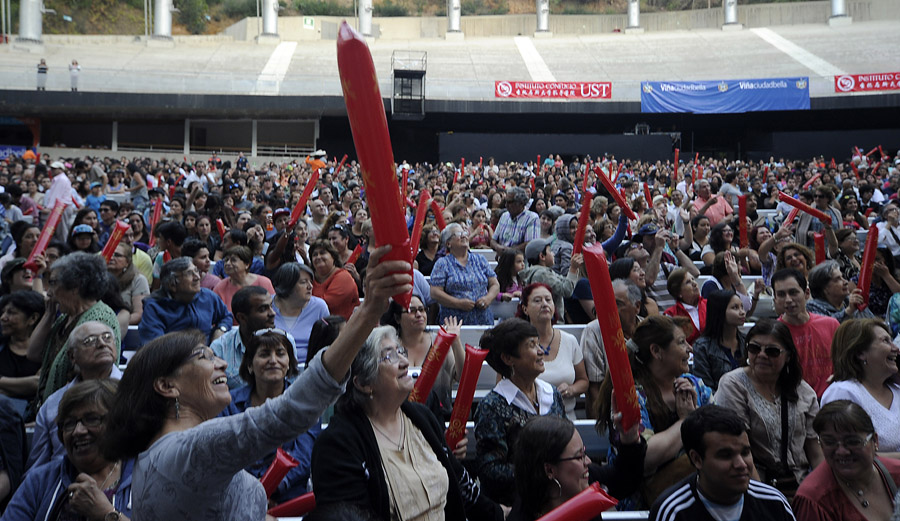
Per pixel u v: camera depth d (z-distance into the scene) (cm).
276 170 2756
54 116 3844
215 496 172
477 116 3712
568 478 283
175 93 3588
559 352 482
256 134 3962
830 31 4644
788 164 2872
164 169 2500
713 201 1027
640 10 6138
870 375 377
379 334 274
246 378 391
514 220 895
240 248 627
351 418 264
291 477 365
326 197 1193
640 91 3522
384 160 117
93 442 315
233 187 1470
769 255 774
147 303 528
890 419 367
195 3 6278
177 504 171
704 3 5875
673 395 371
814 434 372
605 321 223
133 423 190
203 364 198
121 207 1003
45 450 355
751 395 373
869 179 1823
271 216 988
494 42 5009
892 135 3694
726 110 3434
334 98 3622
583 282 615
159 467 174
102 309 426
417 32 5631
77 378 388
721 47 4531
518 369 370
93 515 290
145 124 3997
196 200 1165
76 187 1638
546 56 4591
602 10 6316
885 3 5041
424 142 3934
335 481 248
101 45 4797
